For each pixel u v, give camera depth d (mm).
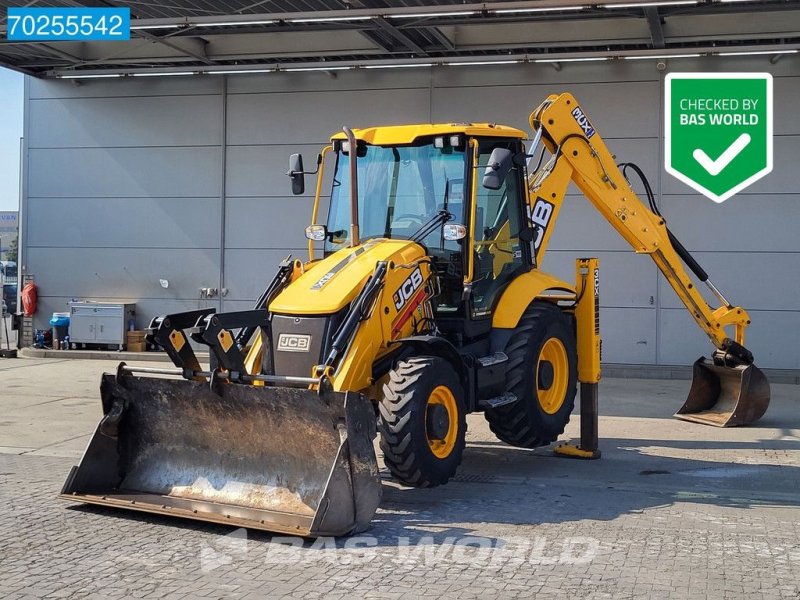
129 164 17281
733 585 5285
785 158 14758
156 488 6902
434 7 12602
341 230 8242
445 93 15867
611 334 15312
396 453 6777
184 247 17094
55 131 17578
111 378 7070
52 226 17656
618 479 8016
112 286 17438
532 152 8781
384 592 5125
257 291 16812
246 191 16766
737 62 14844
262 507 6406
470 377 7645
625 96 15211
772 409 11922
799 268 14719
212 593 5094
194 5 13156
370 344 6945
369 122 16203
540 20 13406
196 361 7008
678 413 11266
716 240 14977
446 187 7914
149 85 17141
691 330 15047
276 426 6500
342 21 13797
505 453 9156
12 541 6027
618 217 9531
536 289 8562
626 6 12242
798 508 7062
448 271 7855
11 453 8984
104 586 5195
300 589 5164
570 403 8969
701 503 7203
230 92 16781
